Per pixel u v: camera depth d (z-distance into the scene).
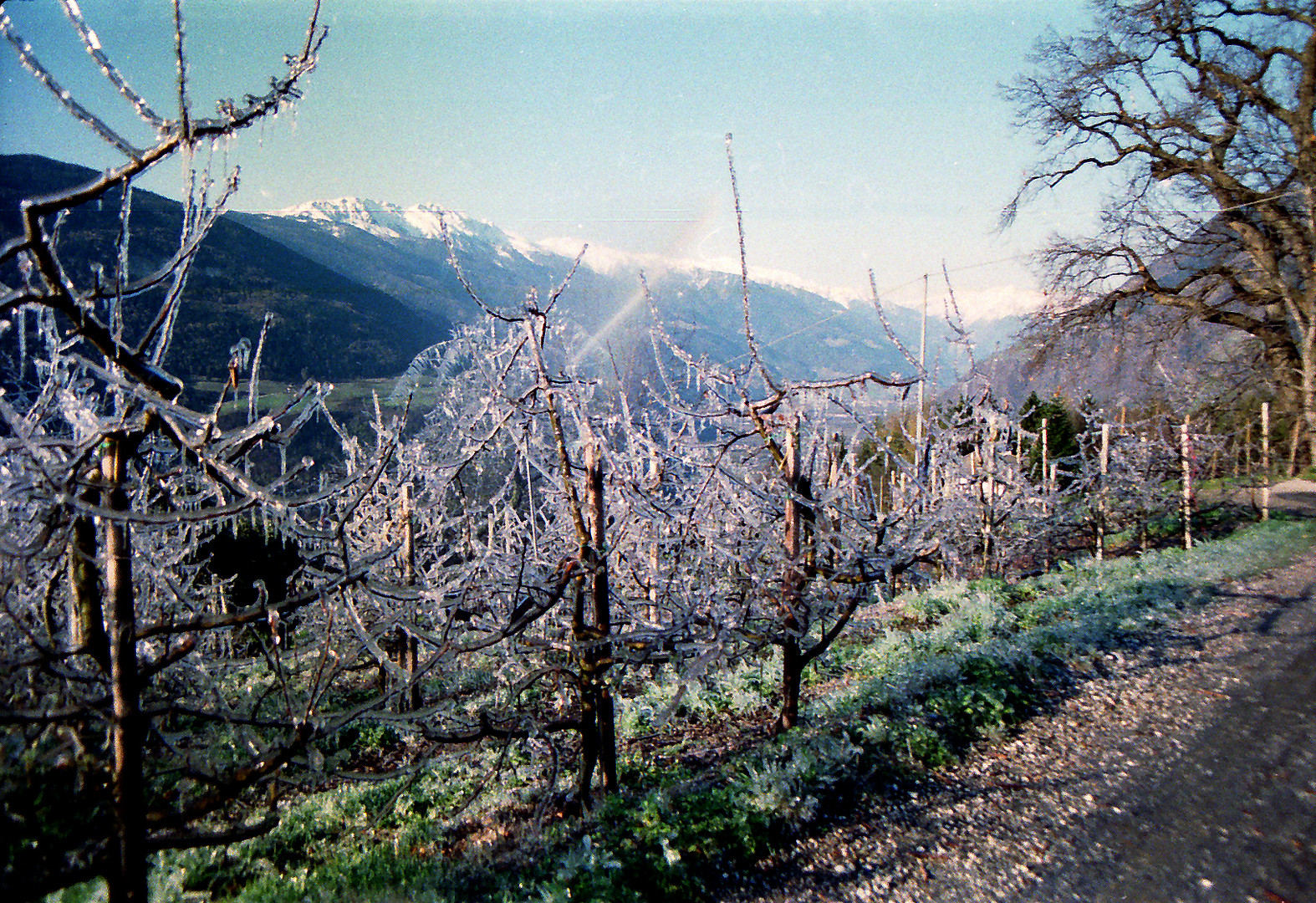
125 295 3.22
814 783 5.43
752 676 9.83
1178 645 8.36
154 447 4.17
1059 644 8.47
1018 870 4.33
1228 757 5.51
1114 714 6.61
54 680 4.02
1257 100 22.17
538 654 7.41
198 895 4.80
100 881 4.12
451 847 5.64
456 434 7.12
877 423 8.99
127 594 3.29
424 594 4.98
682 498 8.27
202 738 4.60
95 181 3.03
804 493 7.33
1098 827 4.72
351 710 4.29
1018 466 15.34
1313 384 21.75
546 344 6.34
